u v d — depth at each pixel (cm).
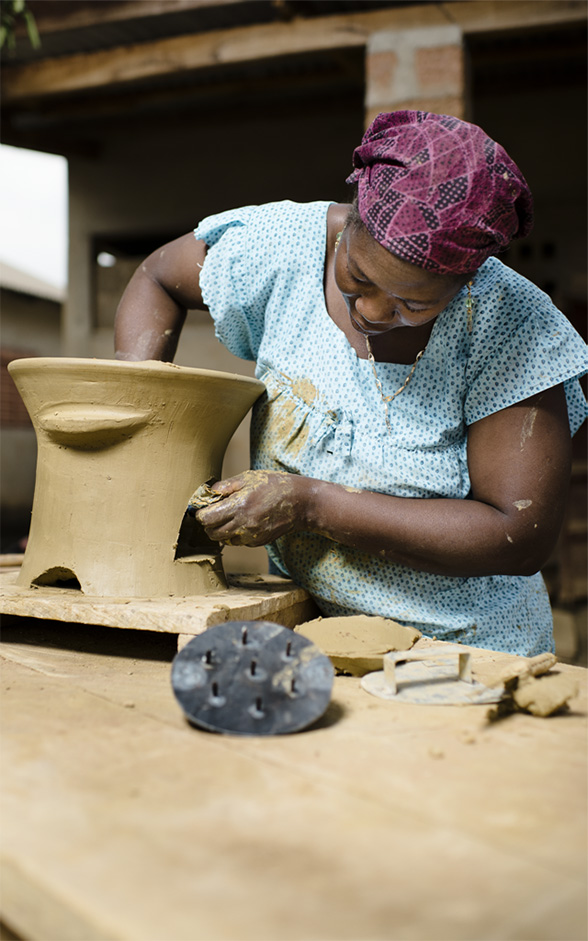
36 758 90
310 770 88
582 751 95
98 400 133
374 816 77
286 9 389
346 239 127
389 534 135
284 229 150
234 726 98
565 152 588
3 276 1191
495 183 114
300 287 149
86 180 686
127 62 455
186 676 103
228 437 150
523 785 85
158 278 169
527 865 69
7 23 423
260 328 161
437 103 371
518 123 596
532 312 135
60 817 76
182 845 71
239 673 104
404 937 59
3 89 482
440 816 78
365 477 142
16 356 1122
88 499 138
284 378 150
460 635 149
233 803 80
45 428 138
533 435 134
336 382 144
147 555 137
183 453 140
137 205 674
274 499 134
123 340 168
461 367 138
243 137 647
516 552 135
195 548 152
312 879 66
